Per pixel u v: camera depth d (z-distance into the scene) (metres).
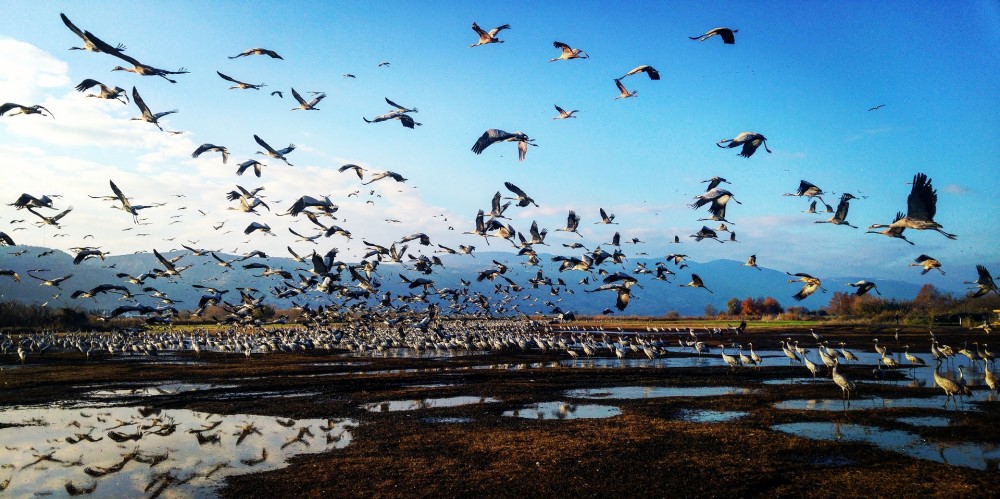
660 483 19.27
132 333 86.19
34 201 26.09
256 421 29.66
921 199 17.17
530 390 38.56
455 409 31.95
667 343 78.62
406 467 21.19
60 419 30.53
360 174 28.22
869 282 21.94
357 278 32.09
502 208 30.47
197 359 60.75
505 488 18.95
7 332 86.50
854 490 18.56
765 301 165.12
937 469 20.47
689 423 27.75
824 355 44.38
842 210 23.14
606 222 32.97
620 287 23.72
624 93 24.39
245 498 18.52
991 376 32.69
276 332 83.44
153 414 31.69
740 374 45.88
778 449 23.00
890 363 45.66
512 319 118.38
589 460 21.66
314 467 21.42
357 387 40.59
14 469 21.81
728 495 18.27
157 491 19.31
